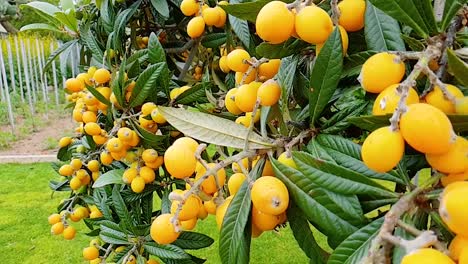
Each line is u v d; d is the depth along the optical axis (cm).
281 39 38
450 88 33
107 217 82
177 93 79
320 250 40
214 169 41
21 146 347
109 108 79
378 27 41
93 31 99
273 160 39
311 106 43
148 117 74
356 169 40
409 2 34
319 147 43
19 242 197
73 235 93
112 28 87
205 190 43
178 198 40
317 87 41
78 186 90
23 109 419
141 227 74
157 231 40
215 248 188
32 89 454
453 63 32
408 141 29
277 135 49
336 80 40
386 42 40
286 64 50
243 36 64
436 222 31
